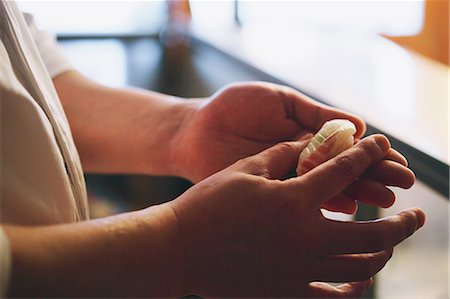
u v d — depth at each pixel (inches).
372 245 21.8
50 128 25.0
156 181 71.5
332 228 21.6
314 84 56.2
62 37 95.3
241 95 31.2
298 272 21.9
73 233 20.2
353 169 22.0
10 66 24.4
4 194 23.1
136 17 100.5
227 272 21.7
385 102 49.0
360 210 41.3
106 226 20.7
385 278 42.6
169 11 88.4
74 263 19.7
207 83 80.7
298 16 93.4
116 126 34.4
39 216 23.9
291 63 67.1
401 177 23.9
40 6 97.4
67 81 35.7
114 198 70.7
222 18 98.0
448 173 36.0
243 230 21.3
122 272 20.3
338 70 62.5
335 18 90.0
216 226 21.4
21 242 19.3
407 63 66.6
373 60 68.2
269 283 21.9
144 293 20.8
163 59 89.3
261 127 31.1
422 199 38.4
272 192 21.3
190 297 44.2
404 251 42.3
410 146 38.3
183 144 32.6
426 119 43.5
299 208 21.3
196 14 97.3
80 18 98.9
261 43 79.6
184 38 87.4
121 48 94.3
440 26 81.0
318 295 22.3
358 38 82.7
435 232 39.1
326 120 30.5
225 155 31.3
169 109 34.2
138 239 20.7
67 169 26.2
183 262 21.4
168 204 22.1
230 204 21.4
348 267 22.0
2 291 18.2
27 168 23.9
